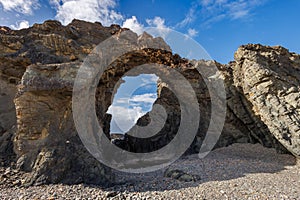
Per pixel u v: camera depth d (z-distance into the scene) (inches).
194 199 257.8
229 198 258.2
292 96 550.0
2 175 308.8
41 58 442.6
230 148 656.4
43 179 303.9
